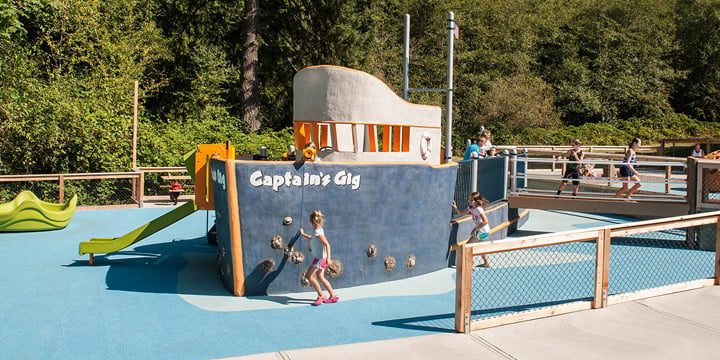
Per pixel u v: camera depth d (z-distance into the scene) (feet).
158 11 110.73
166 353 21.04
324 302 27.73
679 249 41.14
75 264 35.86
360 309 26.78
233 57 114.21
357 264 31.01
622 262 36.52
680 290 28.86
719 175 49.83
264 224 28.84
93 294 29.07
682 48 168.86
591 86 157.38
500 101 130.41
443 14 141.08
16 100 62.90
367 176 30.78
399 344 21.25
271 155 87.56
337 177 29.94
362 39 105.19
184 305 27.32
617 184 63.10
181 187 66.39
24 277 32.37
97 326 24.11
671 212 42.34
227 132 90.27
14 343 22.00
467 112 135.03
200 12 106.11
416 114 34.73
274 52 111.34
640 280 31.71
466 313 22.58
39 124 62.28
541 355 20.22
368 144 32.63
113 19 88.89
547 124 135.33
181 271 34.40
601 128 141.28
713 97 167.02
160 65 106.73
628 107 159.63
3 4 61.77
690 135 152.56
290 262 29.53
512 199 46.70
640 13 165.58
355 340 22.48
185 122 101.04
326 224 29.91
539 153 86.38
